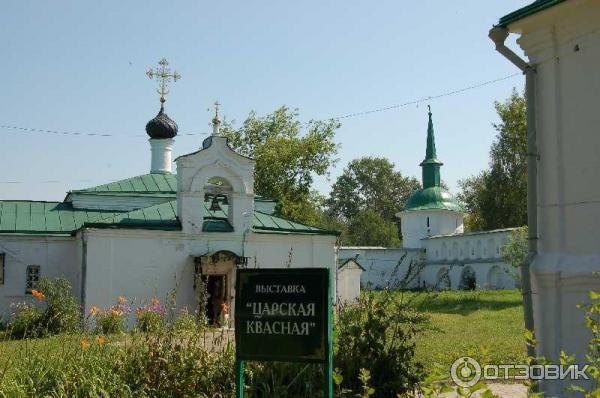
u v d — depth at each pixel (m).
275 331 6.94
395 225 88.38
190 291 25.75
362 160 96.00
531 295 8.44
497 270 57.31
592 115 7.96
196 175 26.30
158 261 25.55
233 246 26.59
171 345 9.58
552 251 8.31
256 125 50.19
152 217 26.42
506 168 59.41
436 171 68.75
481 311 30.50
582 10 7.97
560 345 8.04
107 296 24.69
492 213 60.38
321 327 6.75
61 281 24.33
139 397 8.68
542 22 8.39
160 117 33.59
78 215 29.16
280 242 27.25
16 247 26.95
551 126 8.41
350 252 64.25
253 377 8.73
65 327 20.70
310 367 8.59
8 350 11.73
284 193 47.53
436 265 64.44
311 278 6.85
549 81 8.46
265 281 7.04
